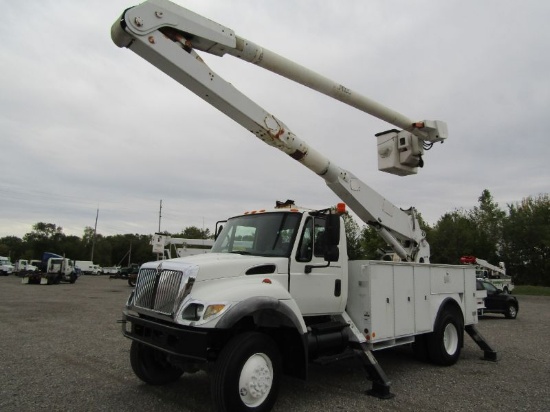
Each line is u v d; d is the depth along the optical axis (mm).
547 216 45781
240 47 5664
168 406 4855
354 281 6145
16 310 14273
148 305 4777
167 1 5059
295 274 5340
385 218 7641
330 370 6820
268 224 5801
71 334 9523
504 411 4934
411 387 5902
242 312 4277
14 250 112188
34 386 5559
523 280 46188
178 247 27281
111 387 5574
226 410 4082
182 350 4121
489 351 7898
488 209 50969
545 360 7871
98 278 52781
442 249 46000
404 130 7934
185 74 5133
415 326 6727
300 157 6363
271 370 4547
